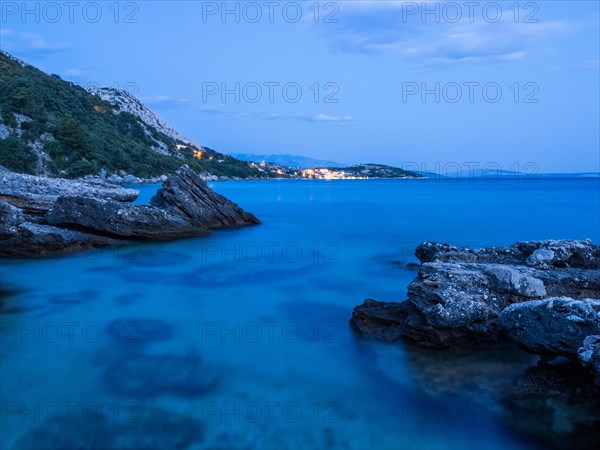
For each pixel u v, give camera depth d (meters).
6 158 103.62
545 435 8.30
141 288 18.22
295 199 82.62
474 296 11.98
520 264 14.39
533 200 78.44
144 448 7.95
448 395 9.70
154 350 12.00
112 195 38.31
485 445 8.10
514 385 9.91
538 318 9.91
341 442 8.25
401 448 8.08
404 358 11.46
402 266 22.75
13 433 8.25
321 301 16.73
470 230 38.22
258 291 18.06
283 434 8.43
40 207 28.14
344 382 10.38
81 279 19.30
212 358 11.57
